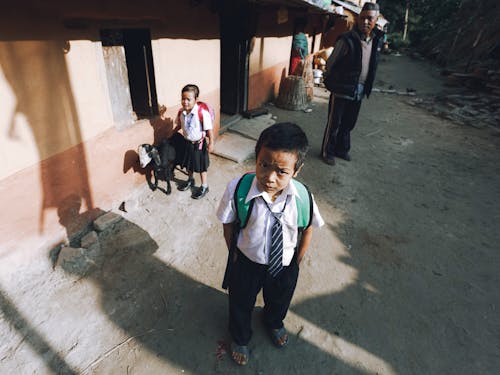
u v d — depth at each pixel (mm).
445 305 2619
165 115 3824
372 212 3797
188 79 4125
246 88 6363
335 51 4059
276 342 2201
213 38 4441
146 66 3500
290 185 1490
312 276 2814
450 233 3506
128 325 2271
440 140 6188
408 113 7891
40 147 2410
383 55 20703
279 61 7863
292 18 7855
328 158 4875
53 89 2400
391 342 2297
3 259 2369
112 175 3262
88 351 2084
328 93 9422
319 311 2494
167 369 2025
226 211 1592
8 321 2191
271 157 1254
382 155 5383
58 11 2281
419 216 3777
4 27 1976
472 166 5137
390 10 26875
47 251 2691
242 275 1785
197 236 3172
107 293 2482
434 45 20219
